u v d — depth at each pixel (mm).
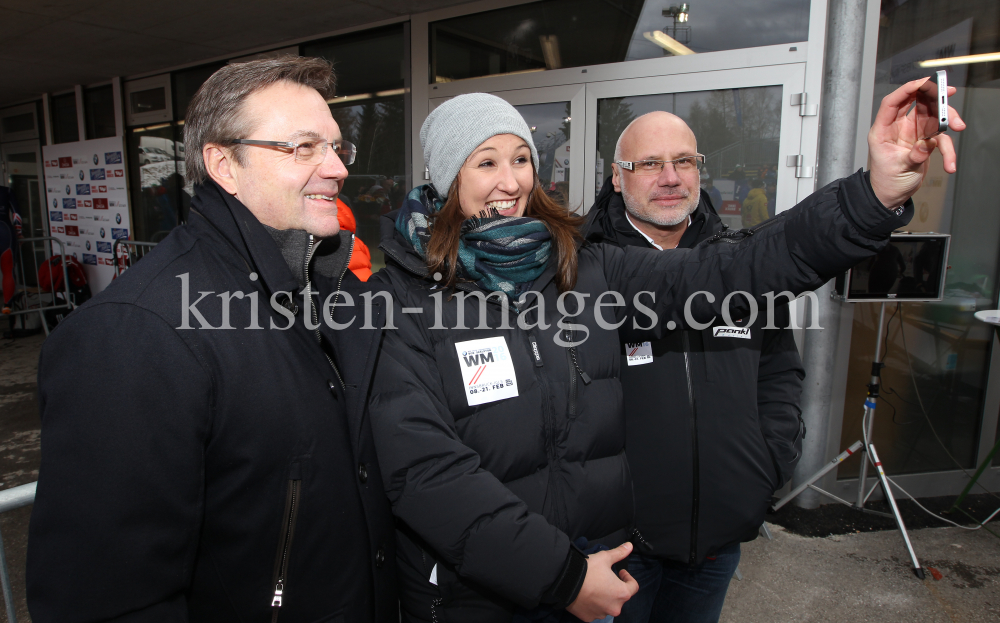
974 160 2717
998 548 2516
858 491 2814
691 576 1430
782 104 2611
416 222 1074
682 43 2836
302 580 825
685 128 1484
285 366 814
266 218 839
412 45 3760
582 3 3088
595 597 874
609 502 1028
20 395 4316
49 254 6691
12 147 7516
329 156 842
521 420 982
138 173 5949
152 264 758
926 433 2914
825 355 2699
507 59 3406
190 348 717
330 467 846
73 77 5852
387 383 957
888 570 2375
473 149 1045
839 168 2529
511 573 850
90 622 658
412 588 1020
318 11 3725
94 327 676
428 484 887
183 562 724
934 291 2408
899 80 2576
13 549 2480
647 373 1369
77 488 651
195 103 825
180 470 701
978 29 2580
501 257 1008
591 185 3139
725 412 1354
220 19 3951
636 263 1186
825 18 2492
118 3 3670
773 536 2617
